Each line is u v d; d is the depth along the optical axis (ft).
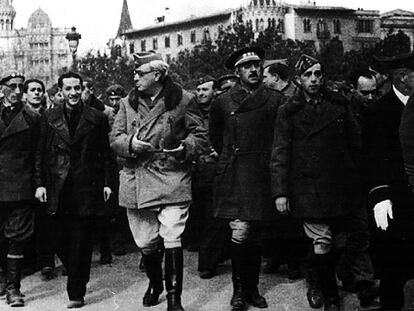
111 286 22.16
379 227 15.49
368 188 15.93
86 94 27.30
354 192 17.44
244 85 19.12
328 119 17.30
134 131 18.69
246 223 18.44
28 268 24.49
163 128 18.54
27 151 20.39
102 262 25.95
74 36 57.47
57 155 19.71
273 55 158.81
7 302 19.97
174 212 18.30
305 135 17.35
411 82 15.61
